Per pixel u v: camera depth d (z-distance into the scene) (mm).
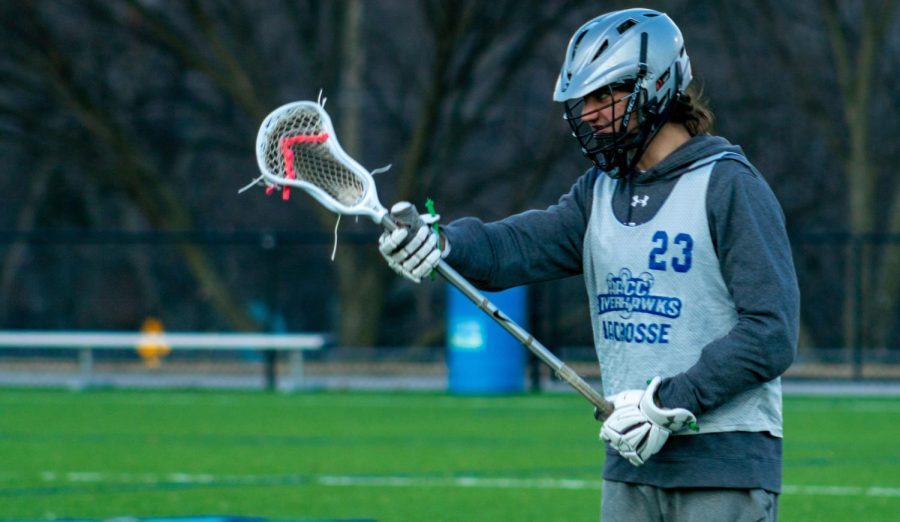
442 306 71125
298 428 35562
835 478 25625
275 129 10398
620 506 10062
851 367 48719
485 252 10477
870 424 35750
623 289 9945
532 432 34094
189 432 34750
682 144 9852
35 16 63469
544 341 48562
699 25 69562
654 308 9789
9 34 64375
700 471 9656
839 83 66312
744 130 69875
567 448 30703
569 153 66188
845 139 68812
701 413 9484
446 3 60719
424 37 72375
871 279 58031
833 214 71062
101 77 70312
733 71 69562
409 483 25172
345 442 32188
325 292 65688
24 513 21859
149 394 47281
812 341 59125
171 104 74438
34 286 64625
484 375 45656
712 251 9617
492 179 68375
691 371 9445
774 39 66000
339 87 66250
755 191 9508
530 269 10578
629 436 9531
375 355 55156
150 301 66812
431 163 69375
